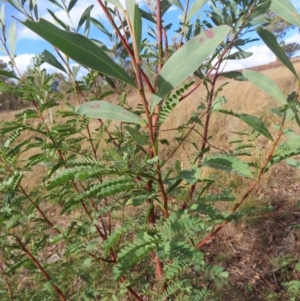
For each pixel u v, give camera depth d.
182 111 5.50
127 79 0.69
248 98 5.70
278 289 2.42
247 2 1.30
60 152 1.39
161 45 1.31
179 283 1.07
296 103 0.91
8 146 1.22
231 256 2.79
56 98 1.55
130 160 0.96
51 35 0.58
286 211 3.10
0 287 1.61
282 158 1.02
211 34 0.65
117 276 0.73
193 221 0.77
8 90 1.28
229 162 0.84
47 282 1.37
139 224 1.03
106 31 1.52
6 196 1.25
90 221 1.53
